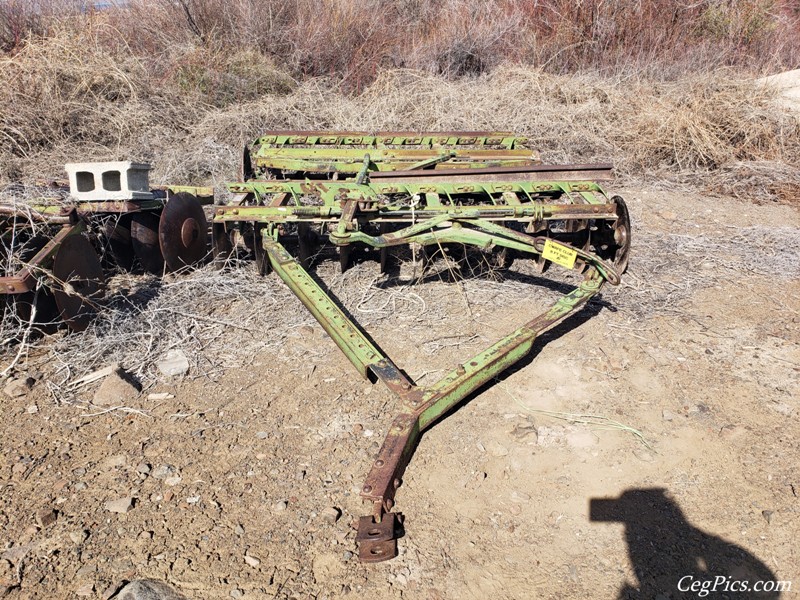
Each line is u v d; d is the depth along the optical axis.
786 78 9.59
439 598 2.47
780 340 4.18
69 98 8.02
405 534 2.73
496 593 2.50
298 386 3.65
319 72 10.38
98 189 4.50
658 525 2.80
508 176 4.72
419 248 5.23
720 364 3.91
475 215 4.21
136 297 4.54
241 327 4.24
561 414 3.45
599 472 3.08
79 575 2.52
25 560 2.58
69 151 7.54
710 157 7.75
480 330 4.22
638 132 8.16
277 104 8.62
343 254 4.82
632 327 4.29
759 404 3.55
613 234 4.80
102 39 9.74
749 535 2.75
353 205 4.07
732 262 5.34
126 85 8.53
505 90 8.98
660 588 2.53
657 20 11.81
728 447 3.23
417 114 8.61
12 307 4.02
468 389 3.28
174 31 10.46
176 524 2.75
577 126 8.29
